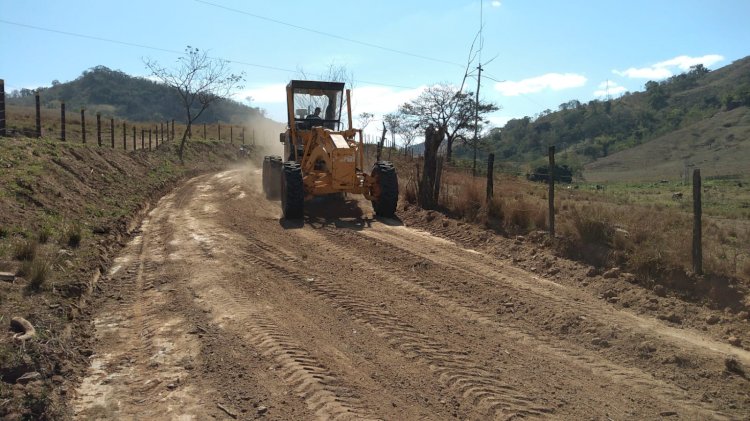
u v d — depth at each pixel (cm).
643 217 1045
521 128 11506
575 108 12438
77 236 849
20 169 1065
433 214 1241
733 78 12800
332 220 1259
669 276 748
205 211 1365
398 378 498
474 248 1012
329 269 852
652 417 446
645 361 552
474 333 616
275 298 713
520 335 616
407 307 691
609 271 793
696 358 543
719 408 462
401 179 2023
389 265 879
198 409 439
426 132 1349
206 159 3180
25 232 792
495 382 496
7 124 2555
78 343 554
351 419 425
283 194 1265
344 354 545
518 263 904
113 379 490
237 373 500
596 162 8738
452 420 431
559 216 1105
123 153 1941
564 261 870
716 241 1019
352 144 1303
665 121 10606
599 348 586
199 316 642
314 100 1475
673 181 5281
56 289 642
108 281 773
